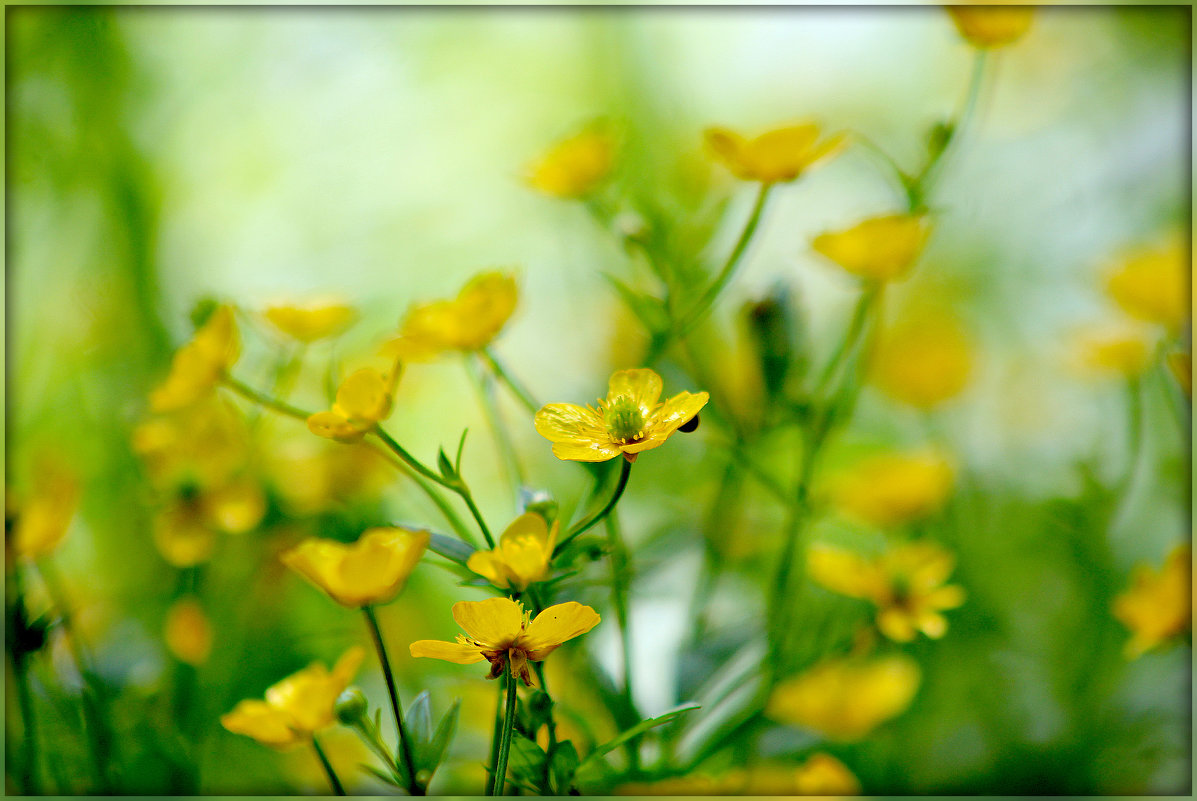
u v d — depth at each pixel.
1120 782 0.65
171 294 0.81
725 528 0.65
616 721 0.60
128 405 0.73
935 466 0.68
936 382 0.71
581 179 0.65
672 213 0.68
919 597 0.63
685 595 0.63
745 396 0.67
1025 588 0.69
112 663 0.64
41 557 0.61
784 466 0.71
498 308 0.60
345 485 0.67
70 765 0.62
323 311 0.62
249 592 0.67
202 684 0.65
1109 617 0.67
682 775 0.60
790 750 0.62
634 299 0.63
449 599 0.69
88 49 0.83
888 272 0.62
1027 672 0.67
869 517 0.68
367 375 0.57
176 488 0.64
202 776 0.63
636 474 0.69
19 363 0.73
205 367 0.60
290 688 0.57
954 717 0.66
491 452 0.77
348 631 0.66
